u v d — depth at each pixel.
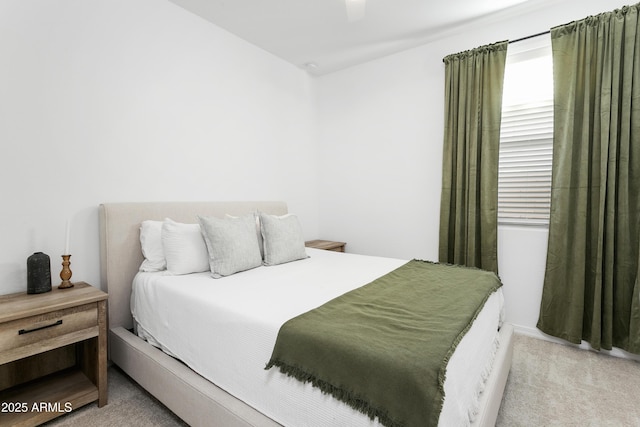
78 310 1.55
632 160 2.08
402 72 3.21
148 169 2.28
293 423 1.07
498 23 2.66
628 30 2.06
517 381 1.89
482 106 2.65
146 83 2.25
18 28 1.69
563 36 2.29
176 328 1.60
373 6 2.43
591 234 2.23
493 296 1.77
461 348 1.07
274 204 3.20
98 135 2.02
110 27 2.05
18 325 1.35
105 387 1.65
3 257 1.67
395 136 3.30
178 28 2.43
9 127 1.67
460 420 0.94
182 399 1.41
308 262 2.42
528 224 2.61
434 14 2.54
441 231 2.89
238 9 2.47
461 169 2.75
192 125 2.55
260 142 3.17
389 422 0.83
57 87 1.83
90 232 2.00
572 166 2.28
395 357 0.91
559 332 2.38
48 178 1.82
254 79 3.08
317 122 3.91
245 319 1.28
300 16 2.57
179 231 2.02
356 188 3.62
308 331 1.10
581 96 2.25
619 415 1.57
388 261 2.45
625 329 2.15
